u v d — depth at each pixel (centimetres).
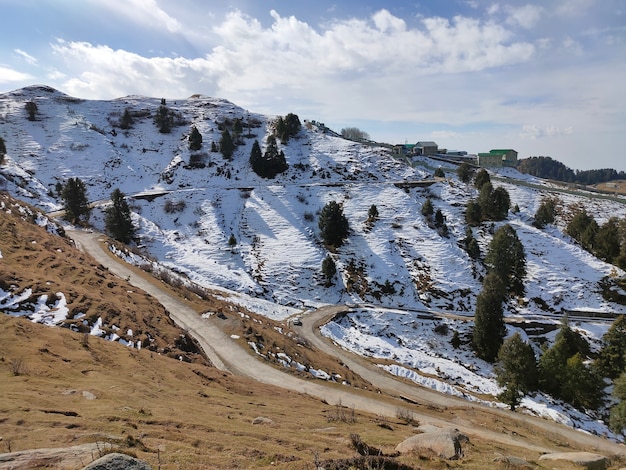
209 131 10688
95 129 10012
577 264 6169
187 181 8525
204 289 4897
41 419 900
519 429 2478
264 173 8806
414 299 5706
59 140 9181
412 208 7581
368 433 1340
